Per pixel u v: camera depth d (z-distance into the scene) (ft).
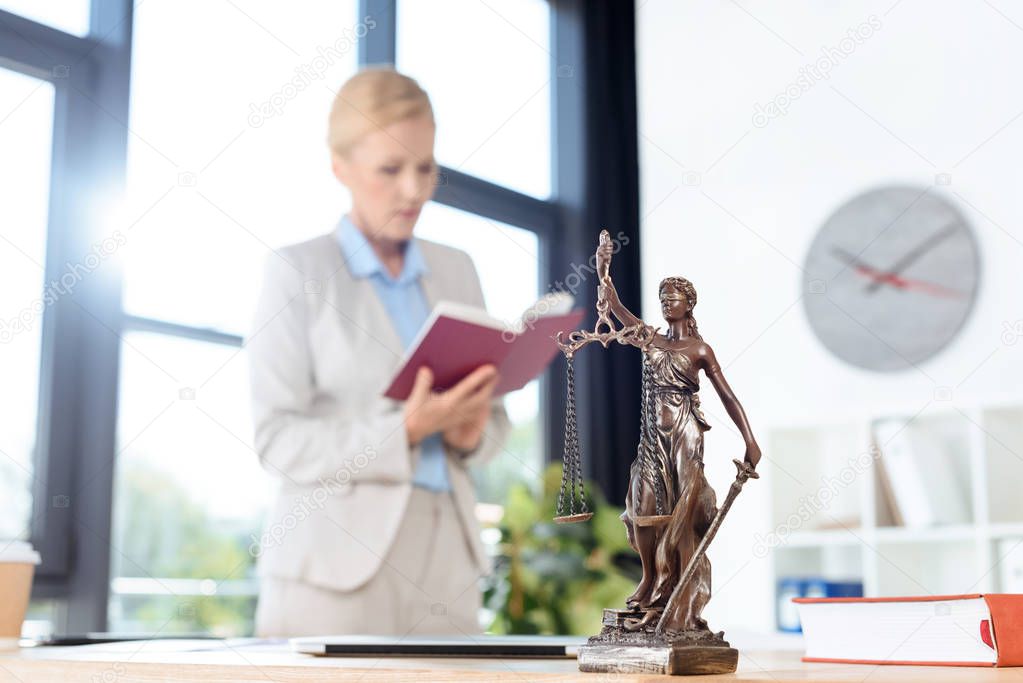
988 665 2.24
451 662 2.65
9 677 2.88
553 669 2.33
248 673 2.44
